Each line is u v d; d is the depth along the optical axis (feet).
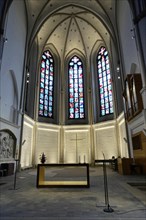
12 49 39.78
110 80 61.16
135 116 33.37
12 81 41.68
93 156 59.52
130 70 38.63
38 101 59.82
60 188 19.62
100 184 21.86
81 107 67.41
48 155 58.08
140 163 32.86
